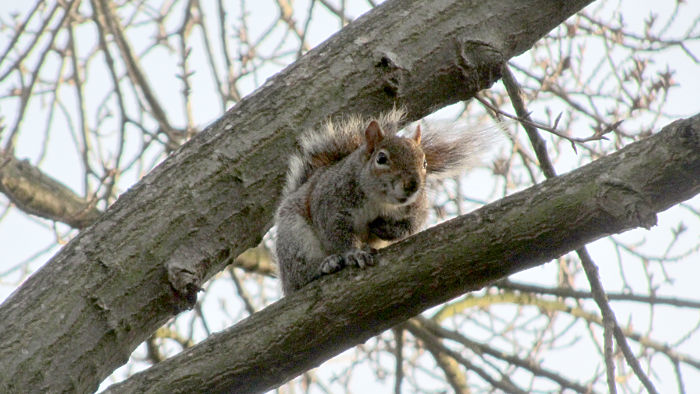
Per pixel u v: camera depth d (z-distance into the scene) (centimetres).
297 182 973
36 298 728
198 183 798
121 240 760
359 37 870
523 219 699
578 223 688
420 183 921
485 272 714
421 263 718
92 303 735
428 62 866
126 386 721
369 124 923
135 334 759
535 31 905
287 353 730
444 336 1405
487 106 877
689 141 657
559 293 1372
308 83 851
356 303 727
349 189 939
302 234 955
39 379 699
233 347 731
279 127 833
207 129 834
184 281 759
